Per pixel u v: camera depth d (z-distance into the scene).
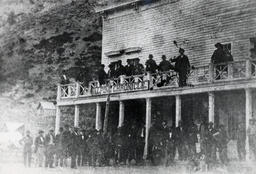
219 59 18.30
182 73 19.38
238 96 19.61
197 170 15.52
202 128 15.98
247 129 15.51
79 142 19.47
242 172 14.09
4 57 51.09
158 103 24.14
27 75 47.44
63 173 16.78
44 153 19.31
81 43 51.44
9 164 21.75
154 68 21.66
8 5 60.53
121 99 22.77
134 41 26.81
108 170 17.36
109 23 28.81
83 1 58.53
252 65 18.27
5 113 38.38
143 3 26.33
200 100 21.84
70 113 36.91
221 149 15.40
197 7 22.92
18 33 55.38
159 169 16.75
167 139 17.75
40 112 36.97
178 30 23.95
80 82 26.08
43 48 51.72
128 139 19.64
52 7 59.50
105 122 22.50
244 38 20.25
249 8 20.22
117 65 27.75
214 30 21.81
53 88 44.28
